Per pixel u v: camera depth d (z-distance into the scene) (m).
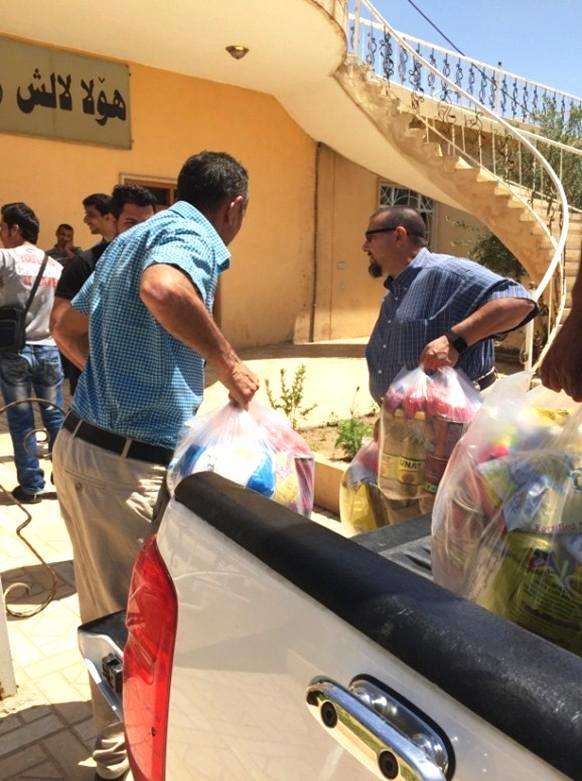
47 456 4.46
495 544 1.10
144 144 9.34
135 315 1.93
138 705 1.33
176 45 7.89
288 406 5.60
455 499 1.23
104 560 2.05
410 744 0.76
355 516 2.41
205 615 1.14
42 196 8.45
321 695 0.89
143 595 1.33
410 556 1.49
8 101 7.98
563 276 7.20
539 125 11.09
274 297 11.35
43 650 2.84
